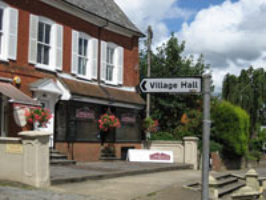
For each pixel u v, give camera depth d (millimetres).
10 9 14734
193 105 26062
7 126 14219
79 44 18672
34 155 9891
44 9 16297
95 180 12094
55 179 10586
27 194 8891
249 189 14023
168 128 25812
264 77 33781
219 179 15938
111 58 20844
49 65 16766
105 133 19625
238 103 32750
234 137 23594
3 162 10406
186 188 11719
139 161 19172
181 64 27203
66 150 16844
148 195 10156
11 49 14734
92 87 18734
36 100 14977
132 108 21188
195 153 19359
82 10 18031
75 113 17328
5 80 14367
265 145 32562
